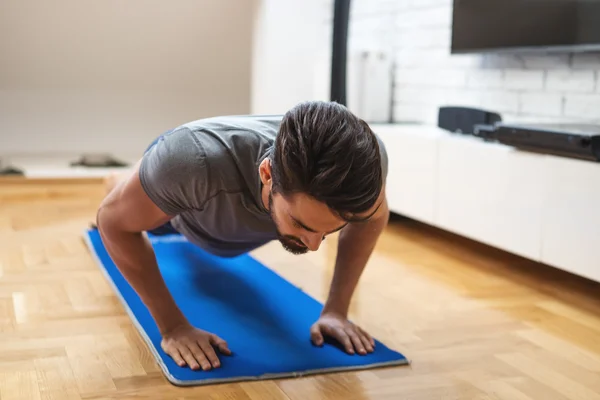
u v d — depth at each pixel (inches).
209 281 93.4
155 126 202.2
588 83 109.7
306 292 92.9
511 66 125.3
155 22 181.2
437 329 80.5
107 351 70.4
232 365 66.3
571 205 93.9
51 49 180.4
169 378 63.2
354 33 179.8
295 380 64.4
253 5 185.2
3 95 186.5
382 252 116.4
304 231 47.8
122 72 191.9
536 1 113.3
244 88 205.5
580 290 97.9
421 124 149.7
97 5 173.5
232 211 62.0
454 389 64.2
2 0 166.1
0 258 104.9
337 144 44.4
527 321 84.4
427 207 124.4
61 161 190.2
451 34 133.2
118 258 65.4
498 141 107.2
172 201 59.5
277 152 46.9
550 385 65.9
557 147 94.7
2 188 162.7
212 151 57.7
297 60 184.9
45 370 65.6
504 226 106.3
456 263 110.8
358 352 70.4
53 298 86.9
